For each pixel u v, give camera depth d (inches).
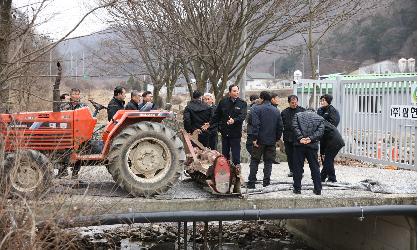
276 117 330.0
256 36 423.5
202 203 292.7
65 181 262.2
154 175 297.6
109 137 296.5
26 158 253.6
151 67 645.9
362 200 315.0
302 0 405.1
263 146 331.6
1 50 218.2
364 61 1899.6
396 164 420.5
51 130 292.8
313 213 308.0
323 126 319.0
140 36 495.8
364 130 458.6
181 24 393.4
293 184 327.3
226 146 355.9
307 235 420.5
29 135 284.8
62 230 209.5
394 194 328.8
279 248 397.1
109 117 356.2
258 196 311.7
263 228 443.8
